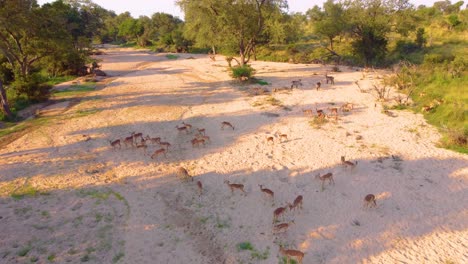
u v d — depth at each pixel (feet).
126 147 60.59
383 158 54.08
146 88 108.06
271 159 55.16
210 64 161.38
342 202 42.88
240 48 127.75
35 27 93.76
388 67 139.74
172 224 38.83
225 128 69.97
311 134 65.00
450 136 58.59
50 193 44.65
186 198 44.32
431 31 185.26
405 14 149.18
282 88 101.04
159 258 33.42
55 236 36.11
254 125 70.79
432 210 40.91
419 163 52.31
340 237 36.37
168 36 261.65
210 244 35.50
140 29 304.50
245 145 61.00
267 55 192.03
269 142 61.87
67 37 108.78
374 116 73.87
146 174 50.70
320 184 47.19
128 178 49.49
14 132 68.18
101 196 44.29
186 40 238.48
